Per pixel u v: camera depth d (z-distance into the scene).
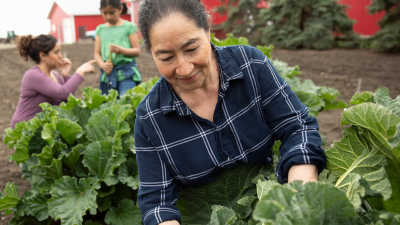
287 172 1.30
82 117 3.28
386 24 11.97
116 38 4.54
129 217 2.69
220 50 1.40
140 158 1.51
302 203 0.87
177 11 1.12
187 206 1.61
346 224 0.90
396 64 9.77
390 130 1.08
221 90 1.38
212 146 1.44
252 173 1.57
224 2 18.39
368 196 1.16
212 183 1.56
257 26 17.08
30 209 2.72
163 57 1.17
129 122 3.07
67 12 39.81
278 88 1.42
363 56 11.50
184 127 1.42
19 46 4.00
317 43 13.80
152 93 1.44
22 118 3.95
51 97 3.99
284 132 1.41
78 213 2.45
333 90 3.26
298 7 14.55
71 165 2.89
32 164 2.84
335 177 1.24
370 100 1.49
